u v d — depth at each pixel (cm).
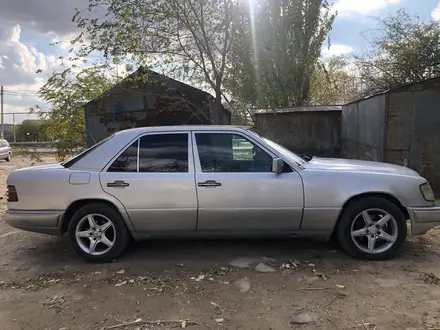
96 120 1005
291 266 418
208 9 827
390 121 791
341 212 431
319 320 305
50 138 1052
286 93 1227
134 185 432
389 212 423
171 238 448
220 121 921
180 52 861
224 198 425
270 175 427
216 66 892
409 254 446
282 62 1141
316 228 432
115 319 318
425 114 772
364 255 428
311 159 505
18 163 2044
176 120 1008
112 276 407
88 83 942
